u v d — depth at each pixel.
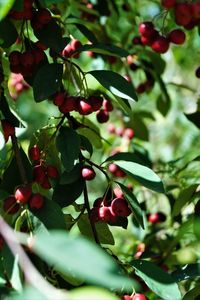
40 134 0.72
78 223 0.72
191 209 0.96
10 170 0.68
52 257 0.46
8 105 0.70
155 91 1.26
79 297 0.45
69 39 0.70
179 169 0.89
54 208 0.63
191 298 0.70
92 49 0.69
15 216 0.65
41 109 1.23
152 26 0.75
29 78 0.72
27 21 0.71
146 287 0.77
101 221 0.71
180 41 0.74
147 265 0.66
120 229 1.03
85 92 0.70
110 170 0.86
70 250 0.46
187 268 0.70
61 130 0.69
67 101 0.68
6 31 0.68
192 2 0.71
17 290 0.58
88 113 0.68
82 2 0.95
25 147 0.93
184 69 1.32
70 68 0.72
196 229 0.74
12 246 0.51
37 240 0.48
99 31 0.95
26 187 0.63
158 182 0.67
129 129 0.99
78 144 0.68
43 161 0.70
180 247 0.89
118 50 0.69
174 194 1.00
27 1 0.67
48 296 0.47
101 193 1.14
